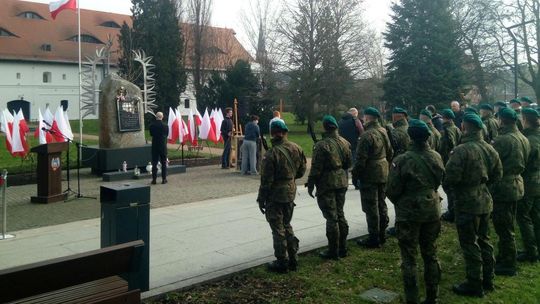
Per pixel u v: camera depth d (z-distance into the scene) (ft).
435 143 29.78
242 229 27.17
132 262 11.87
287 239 20.25
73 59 176.24
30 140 91.25
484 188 18.28
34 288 10.32
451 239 25.49
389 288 18.58
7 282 9.78
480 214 17.95
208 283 18.71
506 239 20.45
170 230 26.91
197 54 155.84
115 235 16.31
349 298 17.52
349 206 33.76
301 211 31.91
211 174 51.72
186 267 20.36
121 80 53.57
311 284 18.75
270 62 120.67
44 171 35.65
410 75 118.83
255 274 19.75
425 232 16.88
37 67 170.40
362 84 123.85
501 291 18.54
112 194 16.44
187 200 36.55
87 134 115.44
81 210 32.96
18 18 176.55
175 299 17.10
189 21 157.69
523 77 120.98
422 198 16.42
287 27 119.14
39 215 31.32
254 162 50.93
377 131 24.02
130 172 48.75
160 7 136.36
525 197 22.16
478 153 17.99
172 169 51.93
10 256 22.20
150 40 133.08
